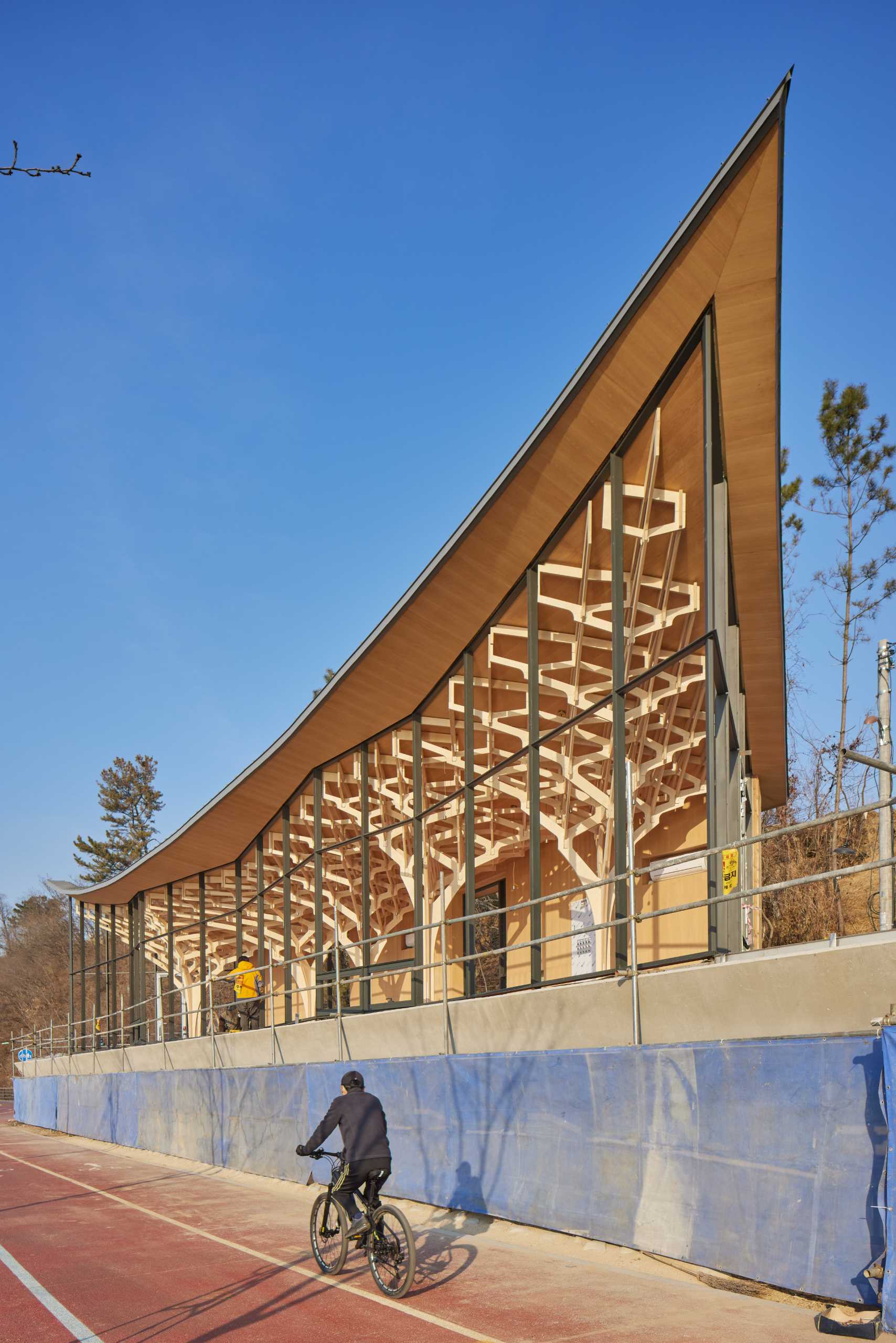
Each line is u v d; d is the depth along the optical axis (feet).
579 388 42.91
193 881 118.32
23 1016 289.74
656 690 63.67
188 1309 26.09
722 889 39.06
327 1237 29.53
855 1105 22.47
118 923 148.66
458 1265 29.55
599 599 55.11
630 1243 28.94
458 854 85.25
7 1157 81.30
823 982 24.68
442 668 63.05
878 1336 20.15
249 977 85.20
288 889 87.56
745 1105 25.34
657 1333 21.26
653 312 40.16
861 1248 21.81
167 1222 41.63
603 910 69.92
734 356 41.19
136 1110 82.12
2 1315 26.40
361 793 74.02
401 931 49.29
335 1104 27.96
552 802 72.43
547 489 48.16
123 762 303.89
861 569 130.11
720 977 27.94
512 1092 35.24
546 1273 27.76
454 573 54.65
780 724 80.07
